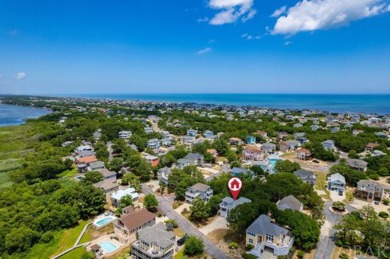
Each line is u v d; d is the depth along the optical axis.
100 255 60.94
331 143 149.50
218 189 89.31
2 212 75.31
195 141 164.50
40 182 102.12
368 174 109.19
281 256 56.34
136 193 88.50
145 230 61.81
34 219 71.69
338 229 65.69
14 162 132.88
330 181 98.31
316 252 60.91
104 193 88.31
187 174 99.44
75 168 124.88
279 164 110.25
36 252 64.00
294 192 82.56
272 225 61.19
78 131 177.88
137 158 117.62
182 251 61.69
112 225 75.12
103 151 133.38
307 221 62.91
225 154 139.88
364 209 70.44
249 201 74.50
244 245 63.75
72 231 72.81
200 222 75.50
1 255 62.53
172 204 87.06
